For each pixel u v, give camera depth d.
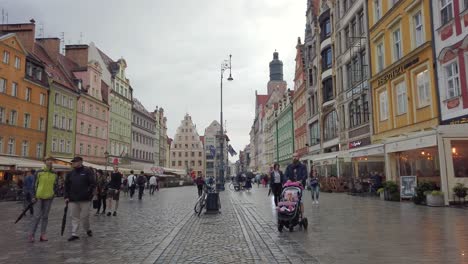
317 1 51.81
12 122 43.09
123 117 75.25
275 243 9.59
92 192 11.00
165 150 109.06
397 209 16.67
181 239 10.63
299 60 63.06
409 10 24.95
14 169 34.41
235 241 10.13
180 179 85.38
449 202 17.89
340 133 39.88
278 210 11.39
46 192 10.48
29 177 17.89
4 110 41.62
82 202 10.91
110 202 17.50
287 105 76.31
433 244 8.68
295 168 12.70
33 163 35.56
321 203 21.06
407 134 23.58
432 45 22.39
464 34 19.61
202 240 10.42
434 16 22.27
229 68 37.09
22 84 44.56
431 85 22.59
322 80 44.59
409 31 25.12
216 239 10.53
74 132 55.75
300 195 11.77
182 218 16.05
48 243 10.08
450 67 21.20
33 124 46.53
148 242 10.16
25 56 45.25
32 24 48.88
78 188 10.76
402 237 9.67
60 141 52.16
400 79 26.52
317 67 48.88
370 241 9.30
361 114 34.03
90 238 10.87
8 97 42.12
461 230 10.45
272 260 7.77
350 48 36.09
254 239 10.31
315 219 13.87
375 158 29.08
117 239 10.67
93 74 62.09
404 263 7.11
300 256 8.01
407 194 20.89
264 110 115.56
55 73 53.38
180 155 136.88
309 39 52.03
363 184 29.00
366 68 32.50
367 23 32.03
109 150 68.31
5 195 31.50
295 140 68.62
